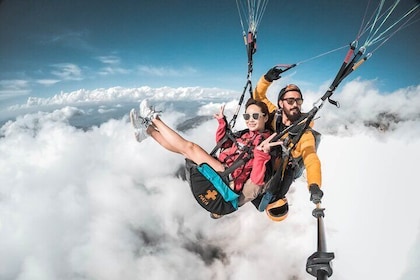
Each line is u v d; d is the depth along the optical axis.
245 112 2.78
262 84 3.21
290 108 2.79
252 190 2.67
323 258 1.62
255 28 3.08
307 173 2.44
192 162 2.74
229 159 2.79
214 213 2.83
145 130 2.81
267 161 2.53
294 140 2.56
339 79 2.39
